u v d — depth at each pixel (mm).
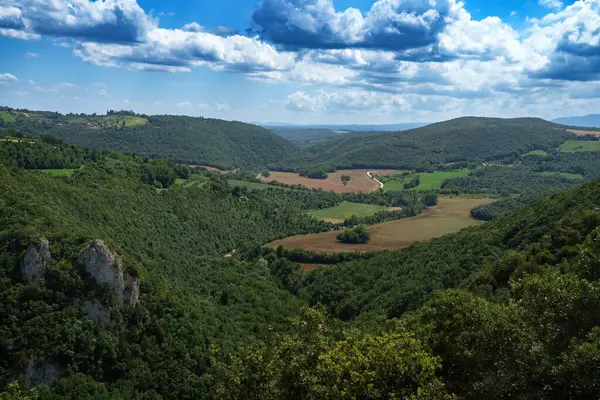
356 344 27688
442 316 32656
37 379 49656
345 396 23844
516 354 26781
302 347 29578
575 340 26172
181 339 62469
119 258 59625
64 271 55688
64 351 51375
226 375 29797
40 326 51781
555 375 24609
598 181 80438
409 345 27719
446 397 24188
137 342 59219
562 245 61531
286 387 27391
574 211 70875
